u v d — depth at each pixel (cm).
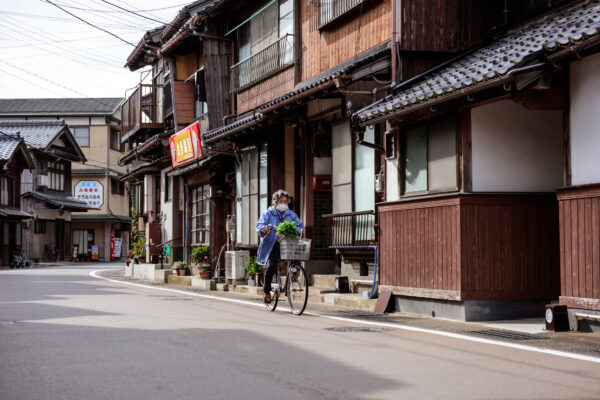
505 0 1141
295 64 1557
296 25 1564
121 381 527
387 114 1023
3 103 5844
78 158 5134
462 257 945
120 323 902
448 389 504
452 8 1144
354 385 515
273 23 1702
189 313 1059
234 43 1950
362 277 1279
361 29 1303
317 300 1309
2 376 547
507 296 955
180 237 2564
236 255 1689
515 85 810
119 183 5847
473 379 541
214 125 1939
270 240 1121
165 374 554
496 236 957
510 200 962
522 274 963
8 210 4050
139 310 1099
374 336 793
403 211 1085
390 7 1203
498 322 933
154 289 1752
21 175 4619
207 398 470
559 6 1060
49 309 1105
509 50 931
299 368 583
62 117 5625
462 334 813
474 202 952
